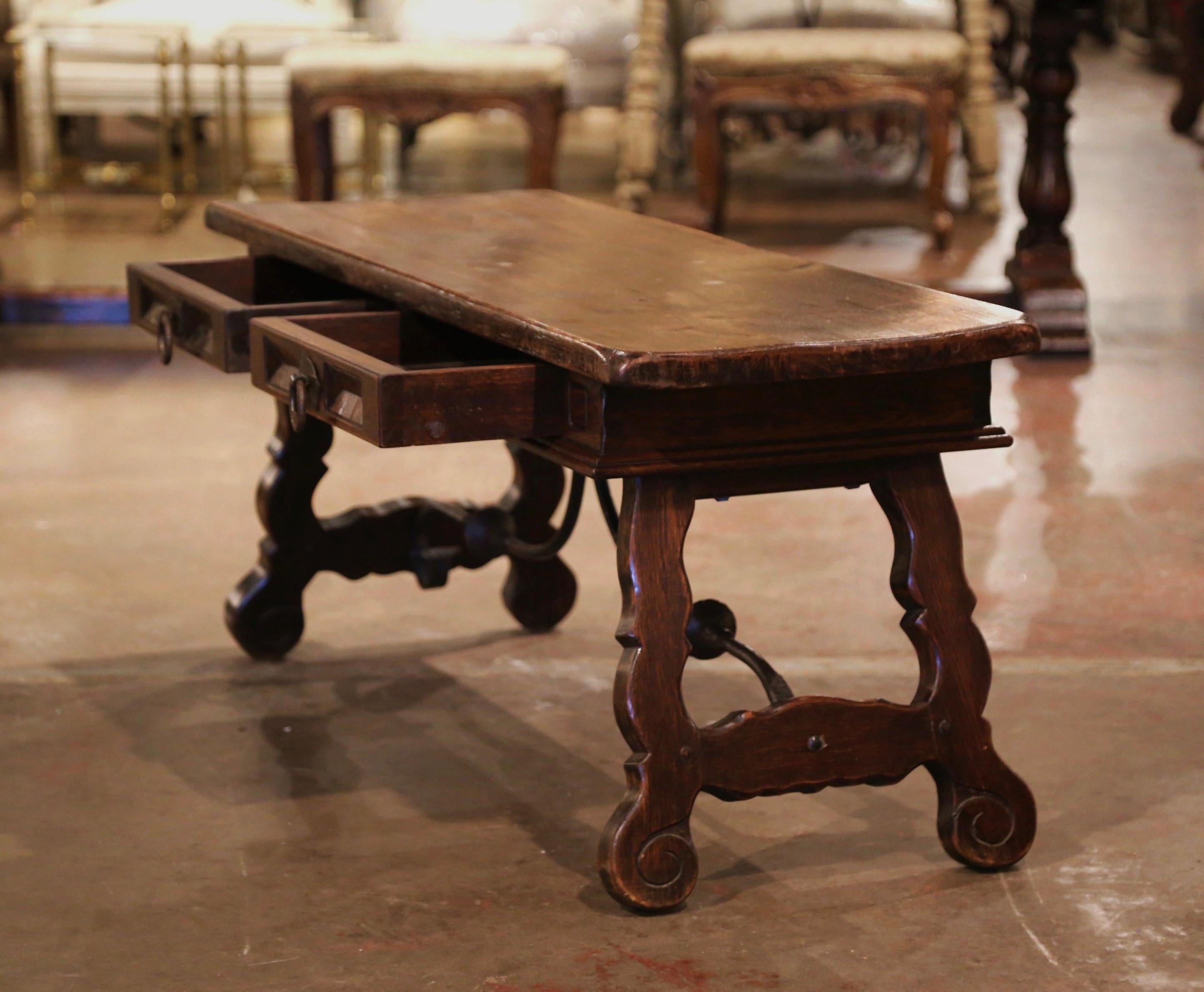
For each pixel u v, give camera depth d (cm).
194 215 584
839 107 502
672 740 178
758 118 653
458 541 261
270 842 199
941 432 184
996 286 471
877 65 499
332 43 579
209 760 222
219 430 389
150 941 175
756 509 335
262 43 576
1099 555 304
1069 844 199
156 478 352
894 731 187
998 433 187
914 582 187
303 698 244
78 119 693
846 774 185
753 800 212
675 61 652
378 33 633
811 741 184
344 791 213
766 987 166
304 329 194
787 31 514
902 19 586
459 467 364
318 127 535
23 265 497
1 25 691
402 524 260
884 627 271
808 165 733
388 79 499
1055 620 273
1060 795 212
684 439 173
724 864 194
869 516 331
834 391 178
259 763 221
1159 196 668
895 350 169
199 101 583
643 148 545
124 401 414
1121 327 485
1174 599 282
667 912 181
